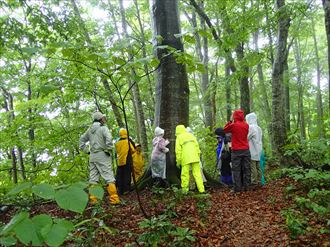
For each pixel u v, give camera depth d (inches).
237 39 396.5
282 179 348.2
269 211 247.1
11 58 501.7
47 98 388.8
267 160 512.4
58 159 367.9
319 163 346.3
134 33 814.5
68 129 417.1
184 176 310.0
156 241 180.4
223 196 310.0
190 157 308.2
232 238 204.2
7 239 61.6
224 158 366.6
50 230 58.9
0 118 406.0
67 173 348.5
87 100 455.8
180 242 183.2
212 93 658.8
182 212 249.6
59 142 400.5
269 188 320.5
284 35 395.5
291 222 195.6
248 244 193.6
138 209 259.8
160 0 345.1
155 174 325.4
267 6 394.3
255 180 349.4
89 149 311.0
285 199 271.4
